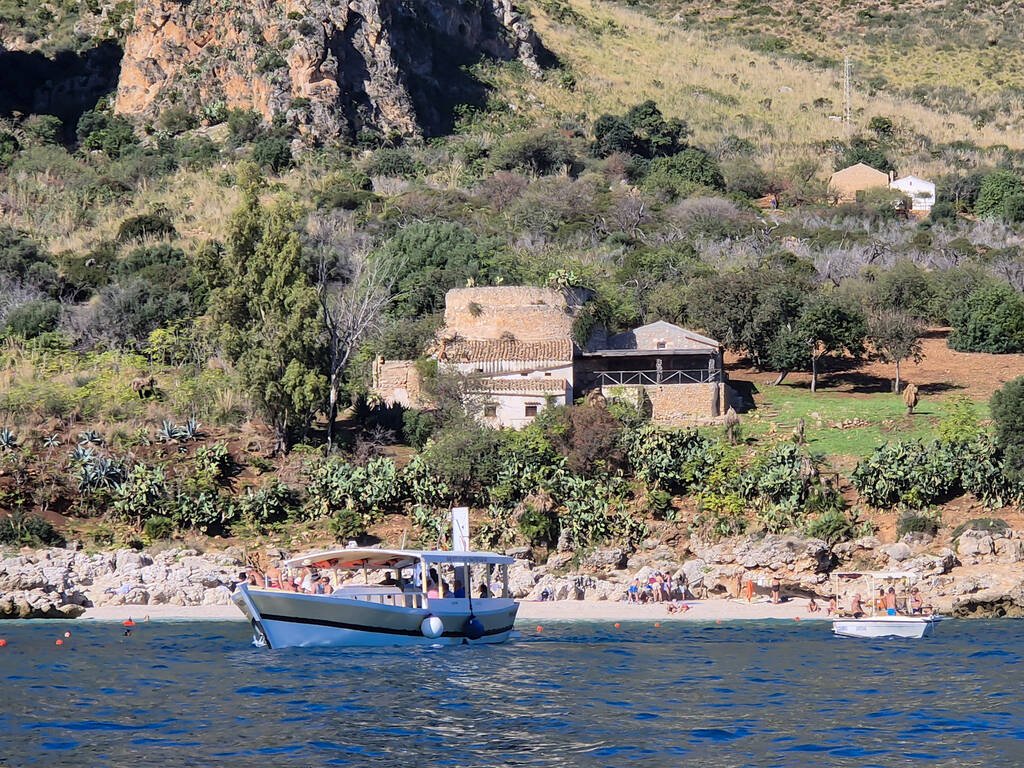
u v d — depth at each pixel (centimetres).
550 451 14112
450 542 13100
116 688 7931
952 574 12262
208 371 16412
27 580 11506
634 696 7812
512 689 8000
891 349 17038
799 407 16412
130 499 13412
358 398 15988
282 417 14825
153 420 15325
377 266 18850
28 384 15725
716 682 8238
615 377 16262
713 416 15675
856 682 8244
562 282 18212
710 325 18138
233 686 8006
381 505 13862
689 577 12550
